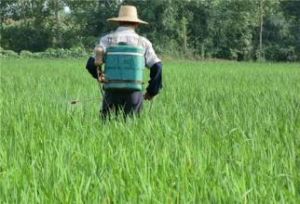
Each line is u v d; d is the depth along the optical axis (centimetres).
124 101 1605
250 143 1204
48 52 12531
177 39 13988
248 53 14412
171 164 988
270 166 970
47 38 15200
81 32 14875
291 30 14512
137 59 1583
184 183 862
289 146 1155
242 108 1805
